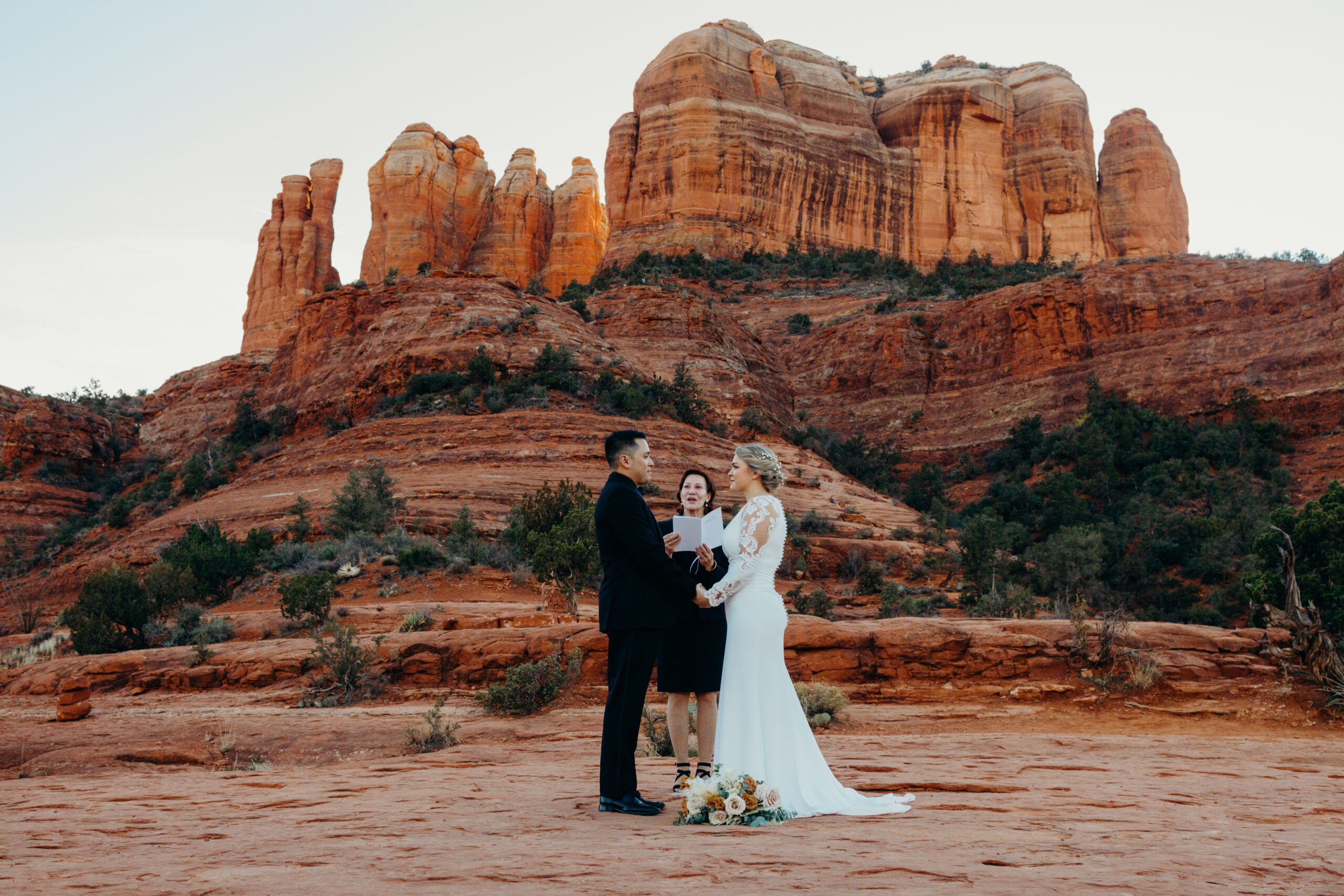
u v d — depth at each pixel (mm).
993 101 145375
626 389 66062
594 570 27641
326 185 151375
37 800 5516
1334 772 7199
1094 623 16859
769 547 4789
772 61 142000
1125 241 143125
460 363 69812
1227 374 74875
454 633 20266
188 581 32844
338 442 62719
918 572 48406
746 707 4578
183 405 102312
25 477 86062
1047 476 72125
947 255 138000
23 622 50312
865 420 93312
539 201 158875
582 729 13836
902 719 14602
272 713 17391
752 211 130750
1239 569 47375
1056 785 5656
